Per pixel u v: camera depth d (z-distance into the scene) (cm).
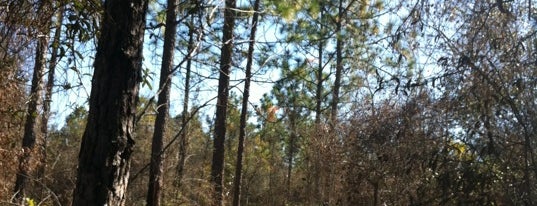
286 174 3092
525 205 534
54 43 502
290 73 1605
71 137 1463
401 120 807
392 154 839
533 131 524
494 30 523
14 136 838
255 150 3450
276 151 3238
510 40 521
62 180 1317
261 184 3266
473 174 559
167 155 1516
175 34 689
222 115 1666
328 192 1412
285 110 2039
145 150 1644
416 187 780
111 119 391
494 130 547
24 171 1020
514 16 513
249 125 2744
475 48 527
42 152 1119
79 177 390
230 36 691
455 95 566
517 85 500
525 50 523
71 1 468
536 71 520
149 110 625
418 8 533
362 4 1592
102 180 384
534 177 534
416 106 633
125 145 396
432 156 597
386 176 964
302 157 2005
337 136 1341
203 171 2164
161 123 980
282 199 2642
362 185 1134
